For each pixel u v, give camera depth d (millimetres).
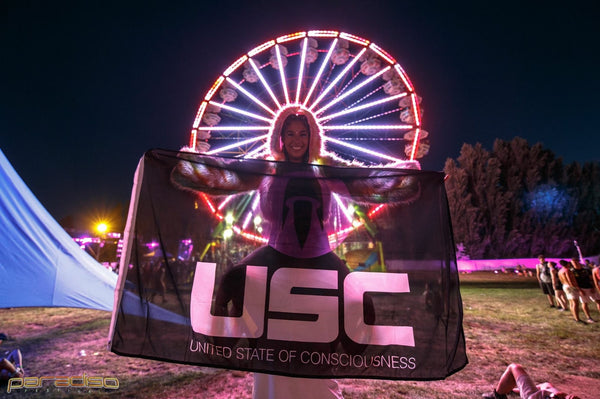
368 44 11453
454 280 2234
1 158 5688
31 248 5988
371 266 2273
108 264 21359
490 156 43719
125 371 4887
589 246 38375
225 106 11562
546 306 11133
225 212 2359
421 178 2465
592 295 8734
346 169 2471
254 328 2123
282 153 2900
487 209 40781
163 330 2117
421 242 2322
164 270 2217
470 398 4070
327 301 2166
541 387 2865
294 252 2244
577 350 6180
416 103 10875
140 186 2334
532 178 40469
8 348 6004
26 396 4059
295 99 11609
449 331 2135
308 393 2074
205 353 2090
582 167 41812
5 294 5688
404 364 2070
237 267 2240
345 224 2363
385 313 2168
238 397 4047
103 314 9109
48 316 8836
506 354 5941
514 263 34812
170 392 4188
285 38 11930
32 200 6160
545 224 39406
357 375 2047
